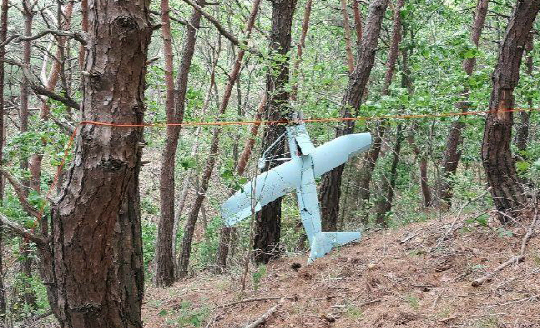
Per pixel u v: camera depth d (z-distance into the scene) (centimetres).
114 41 286
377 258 546
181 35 1159
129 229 361
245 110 1077
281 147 677
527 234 493
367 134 614
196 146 730
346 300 462
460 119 731
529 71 965
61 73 605
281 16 652
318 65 705
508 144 535
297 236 909
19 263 644
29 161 684
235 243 877
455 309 401
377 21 798
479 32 1042
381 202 1114
